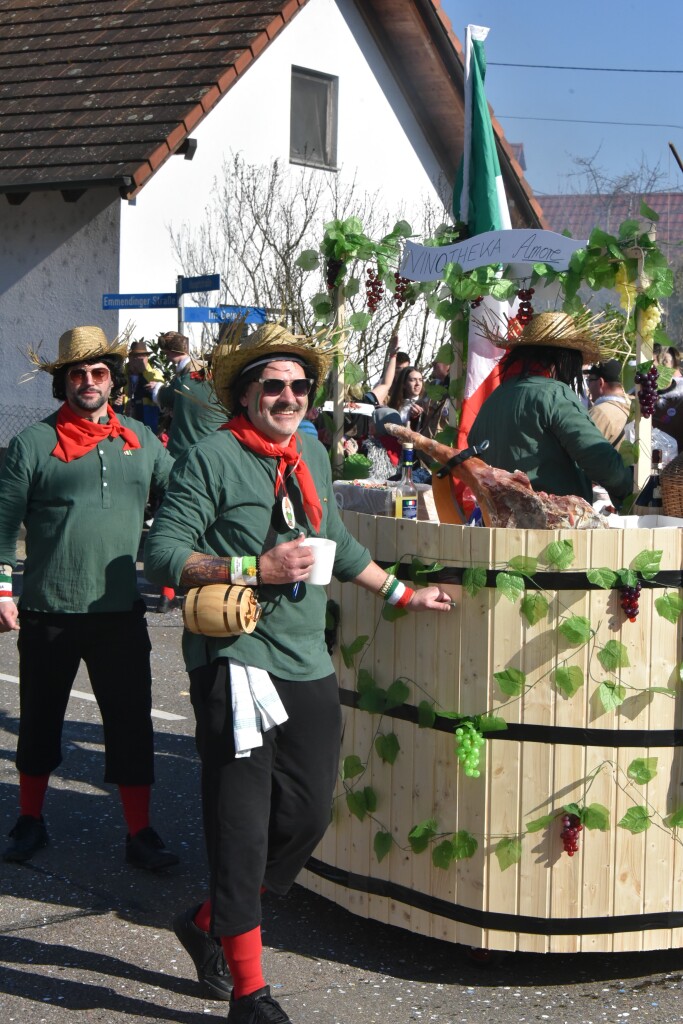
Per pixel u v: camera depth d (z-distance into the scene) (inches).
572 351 174.1
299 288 572.4
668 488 163.0
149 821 201.6
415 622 154.6
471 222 209.8
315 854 169.5
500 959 154.1
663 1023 141.5
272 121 630.5
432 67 679.1
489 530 146.7
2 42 647.8
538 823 147.6
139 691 182.9
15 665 307.7
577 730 146.7
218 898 132.9
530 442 169.2
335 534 146.0
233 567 130.5
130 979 150.5
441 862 151.8
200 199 601.0
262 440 136.6
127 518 181.0
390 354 339.9
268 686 133.0
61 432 180.2
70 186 540.7
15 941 159.9
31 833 188.2
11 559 181.3
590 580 144.4
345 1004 144.8
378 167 690.8
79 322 580.7
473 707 148.7
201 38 598.2
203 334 167.2
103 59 607.5
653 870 149.8
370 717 161.0
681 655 148.9
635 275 168.2
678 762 150.0
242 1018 133.2
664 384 168.9
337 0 654.5
